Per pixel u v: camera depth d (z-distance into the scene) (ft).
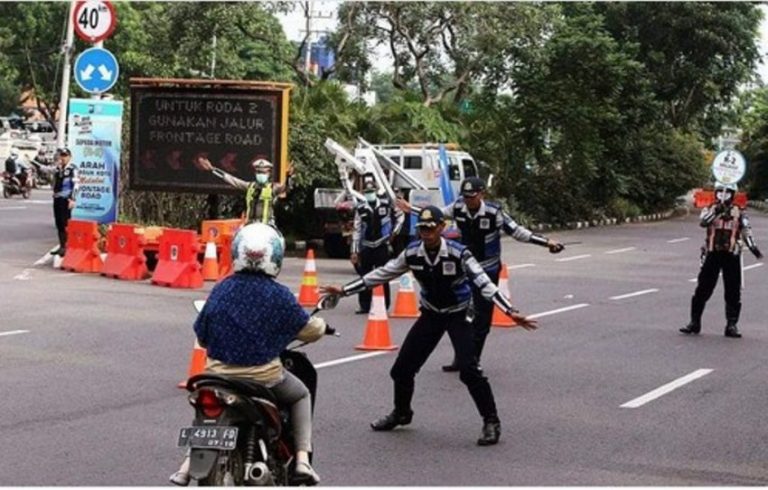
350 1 126.31
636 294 67.77
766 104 242.78
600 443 30.48
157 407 33.01
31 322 48.93
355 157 82.89
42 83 205.57
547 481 26.48
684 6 183.01
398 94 126.11
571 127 138.00
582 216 144.56
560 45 136.56
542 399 36.14
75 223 69.97
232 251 21.59
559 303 62.23
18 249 80.59
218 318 20.94
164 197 84.69
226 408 19.89
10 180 142.61
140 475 25.81
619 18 184.55
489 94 137.49
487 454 28.99
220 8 122.21
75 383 36.29
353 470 27.02
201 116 76.43
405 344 30.91
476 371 30.14
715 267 51.55
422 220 29.27
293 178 84.48
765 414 34.71
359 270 54.95
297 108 98.68
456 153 100.27
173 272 63.62
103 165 74.08
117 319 50.49
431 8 126.52
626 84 145.79
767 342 49.98
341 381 38.01
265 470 20.11
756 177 232.94
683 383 39.52
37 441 28.78
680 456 29.27
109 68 73.82
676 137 178.19
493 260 38.34
